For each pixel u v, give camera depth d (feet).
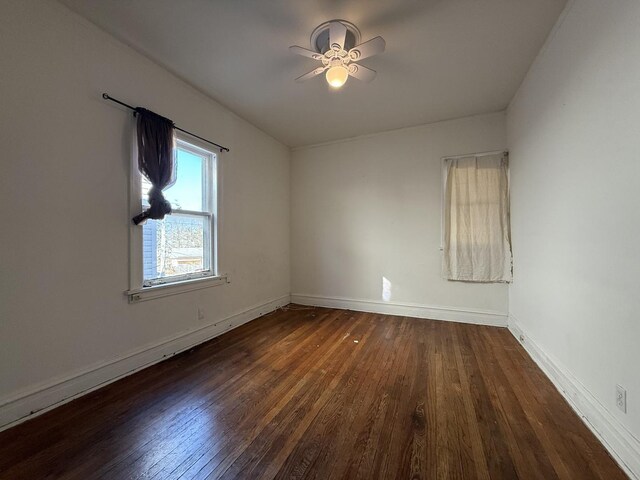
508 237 10.69
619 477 4.08
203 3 5.88
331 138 13.74
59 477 4.09
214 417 5.47
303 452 4.58
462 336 9.88
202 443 4.78
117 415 5.52
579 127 5.61
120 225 7.05
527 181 8.66
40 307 5.61
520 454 4.51
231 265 10.82
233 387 6.57
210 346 9.05
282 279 14.26
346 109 10.75
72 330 6.10
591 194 5.23
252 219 12.09
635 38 4.06
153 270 8.12
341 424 5.26
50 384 5.72
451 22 6.43
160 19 6.32
